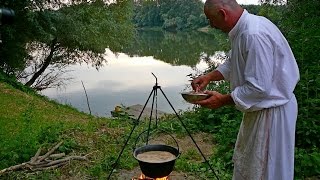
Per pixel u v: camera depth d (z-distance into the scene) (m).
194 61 23.33
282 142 2.77
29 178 4.39
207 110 6.73
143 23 59.50
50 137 5.80
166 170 2.97
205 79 3.30
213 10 2.72
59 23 14.97
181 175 4.57
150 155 3.15
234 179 3.06
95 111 13.86
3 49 14.19
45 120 8.01
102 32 16.53
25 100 10.11
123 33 17.67
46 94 16.38
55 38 15.91
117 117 8.33
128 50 31.66
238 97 2.67
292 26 7.55
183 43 37.72
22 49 15.07
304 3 8.23
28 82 16.66
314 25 7.12
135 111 11.23
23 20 13.95
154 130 6.24
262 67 2.58
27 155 5.09
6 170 4.54
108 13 16.66
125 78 19.92
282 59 2.66
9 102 9.58
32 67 17.02
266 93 2.61
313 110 5.24
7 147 5.52
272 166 2.80
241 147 2.97
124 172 4.66
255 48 2.58
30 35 14.67
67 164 4.83
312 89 5.38
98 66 18.81
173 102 14.30
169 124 6.57
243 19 2.68
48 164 4.77
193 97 2.83
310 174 4.39
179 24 54.09
